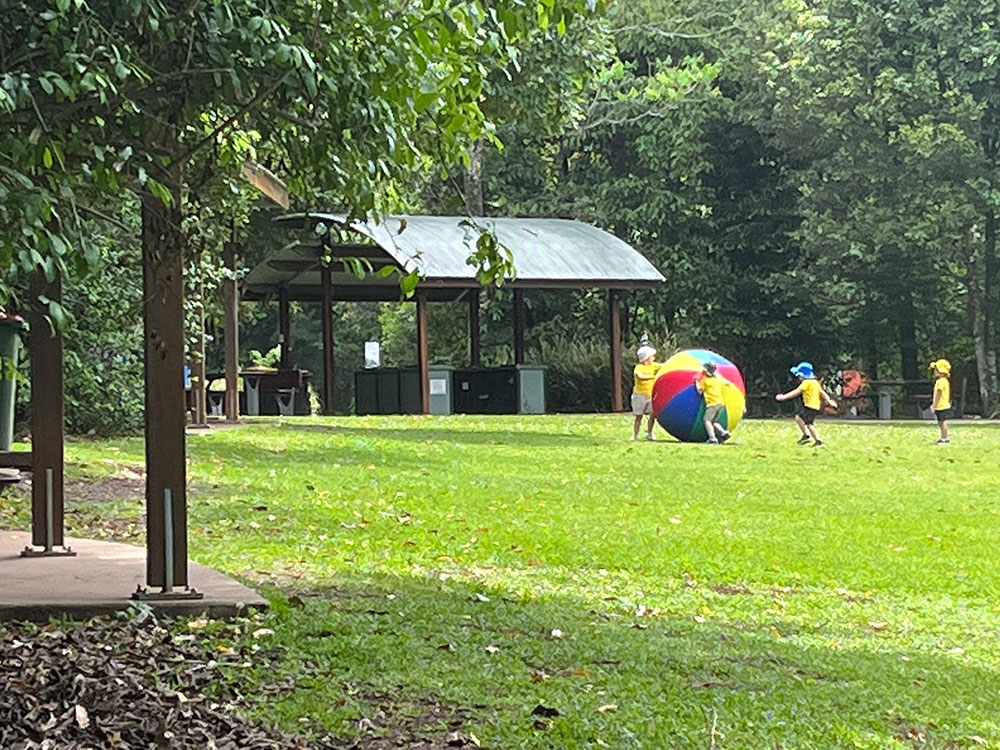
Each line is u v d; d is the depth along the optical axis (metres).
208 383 38.50
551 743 5.34
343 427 27.61
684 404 25.97
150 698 5.59
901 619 9.04
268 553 10.35
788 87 45.41
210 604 7.34
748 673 6.95
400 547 11.14
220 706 5.61
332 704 5.77
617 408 39.03
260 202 21.86
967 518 14.56
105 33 5.17
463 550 11.12
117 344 20.58
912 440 27.86
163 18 5.33
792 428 32.19
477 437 25.56
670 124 47.62
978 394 48.28
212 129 6.93
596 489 16.56
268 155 7.34
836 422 37.28
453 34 5.86
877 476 19.31
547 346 42.75
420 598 8.51
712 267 48.69
